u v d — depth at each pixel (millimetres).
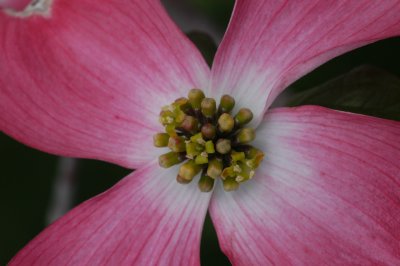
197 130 152
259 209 152
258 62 152
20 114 151
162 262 152
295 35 151
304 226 150
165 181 153
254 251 151
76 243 151
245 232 151
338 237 149
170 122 151
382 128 147
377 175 148
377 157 148
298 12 151
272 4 150
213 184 151
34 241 149
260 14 151
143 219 152
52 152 151
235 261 150
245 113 151
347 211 149
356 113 152
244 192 152
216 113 152
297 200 151
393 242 147
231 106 151
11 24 152
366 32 148
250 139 150
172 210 152
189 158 152
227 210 152
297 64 145
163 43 153
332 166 150
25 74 152
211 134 151
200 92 152
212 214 152
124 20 153
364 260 148
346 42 149
